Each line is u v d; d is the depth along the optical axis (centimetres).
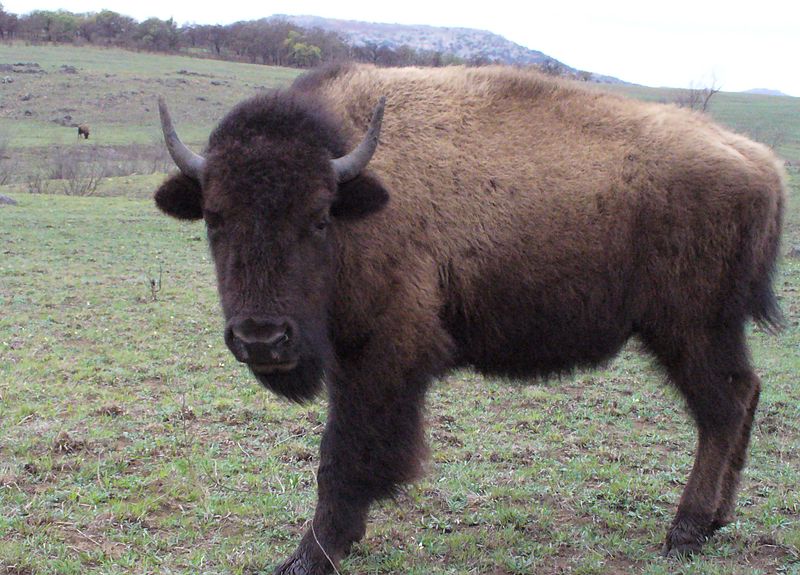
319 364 466
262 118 458
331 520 486
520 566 490
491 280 534
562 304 546
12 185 3269
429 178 517
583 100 569
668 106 598
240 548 498
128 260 1695
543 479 636
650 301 556
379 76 547
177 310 1232
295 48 7912
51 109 5478
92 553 479
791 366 1026
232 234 434
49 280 1435
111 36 9094
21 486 569
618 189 544
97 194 3030
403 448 501
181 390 834
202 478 595
